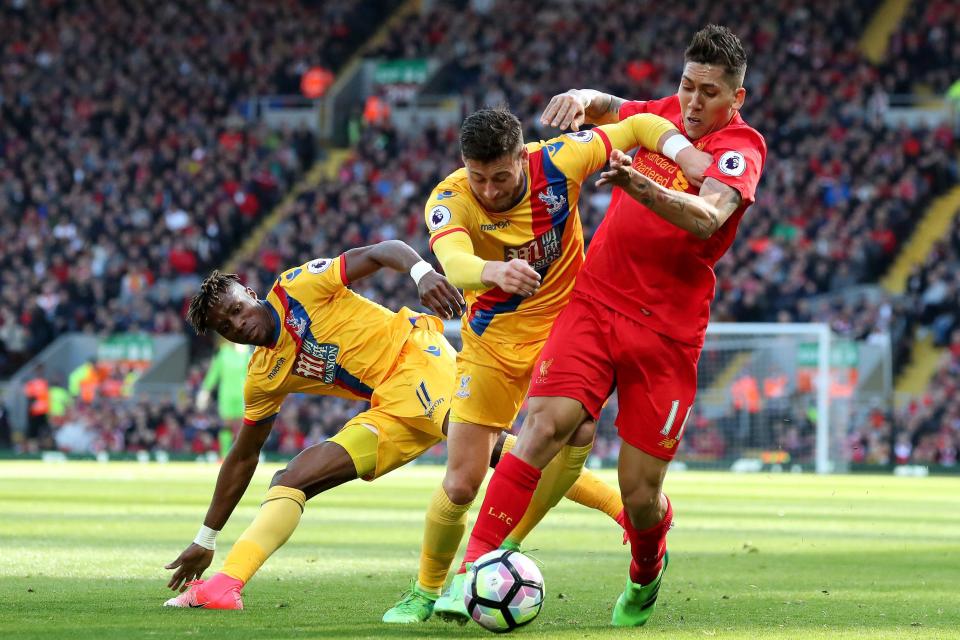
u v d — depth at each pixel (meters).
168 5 60.88
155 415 41.62
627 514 8.28
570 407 8.05
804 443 39.97
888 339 41.53
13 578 10.27
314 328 9.26
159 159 53.41
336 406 40.62
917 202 48.19
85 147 54.59
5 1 61.31
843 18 54.97
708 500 24.22
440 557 8.53
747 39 54.34
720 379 42.50
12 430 43.47
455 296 8.48
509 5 59.16
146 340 43.94
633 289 8.13
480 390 8.64
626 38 56.00
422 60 56.50
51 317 46.69
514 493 7.95
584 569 12.02
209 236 49.12
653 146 8.45
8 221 51.53
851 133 49.47
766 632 7.79
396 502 22.38
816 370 40.53
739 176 7.97
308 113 57.44
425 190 50.66
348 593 9.77
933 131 50.38
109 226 49.84
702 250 8.13
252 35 59.62
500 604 7.50
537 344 8.67
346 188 50.47
